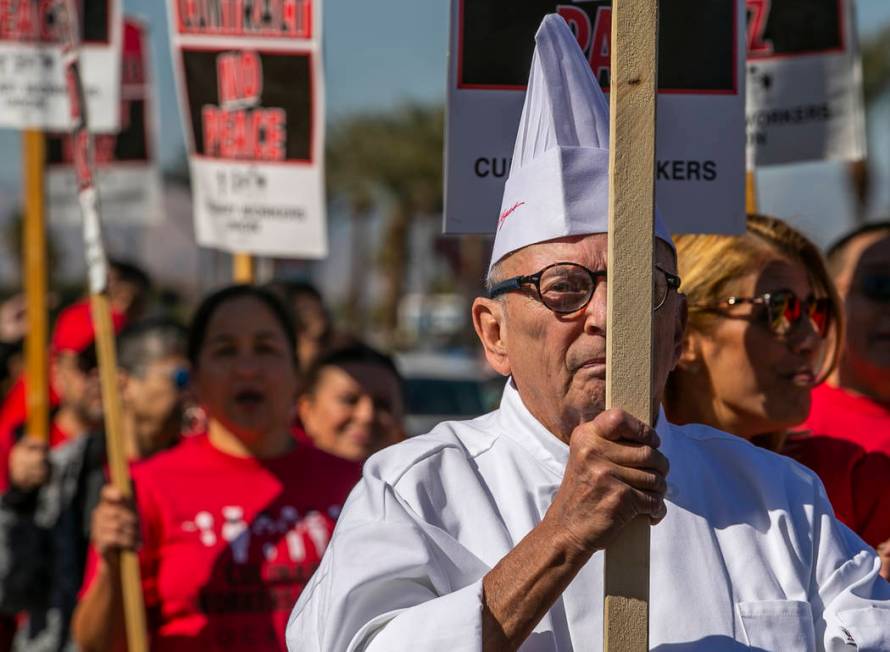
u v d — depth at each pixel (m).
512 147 4.56
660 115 4.62
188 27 8.22
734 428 4.75
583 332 3.39
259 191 8.21
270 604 6.22
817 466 5.13
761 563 3.58
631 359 3.11
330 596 3.38
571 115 3.56
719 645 3.41
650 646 3.41
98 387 8.73
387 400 8.07
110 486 6.54
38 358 8.73
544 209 3.47
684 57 4.64
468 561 3.45
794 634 3.47
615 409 3.08
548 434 3.62
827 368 4.83
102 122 9.75
